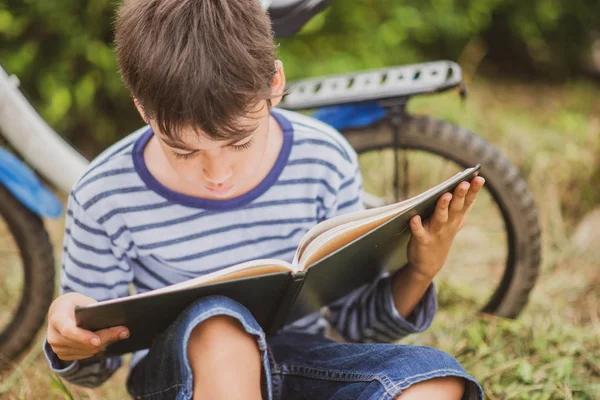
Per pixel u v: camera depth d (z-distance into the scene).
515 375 1.55
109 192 1.05
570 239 2.18
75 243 1.08
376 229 0.94
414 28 3.06
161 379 0.97
